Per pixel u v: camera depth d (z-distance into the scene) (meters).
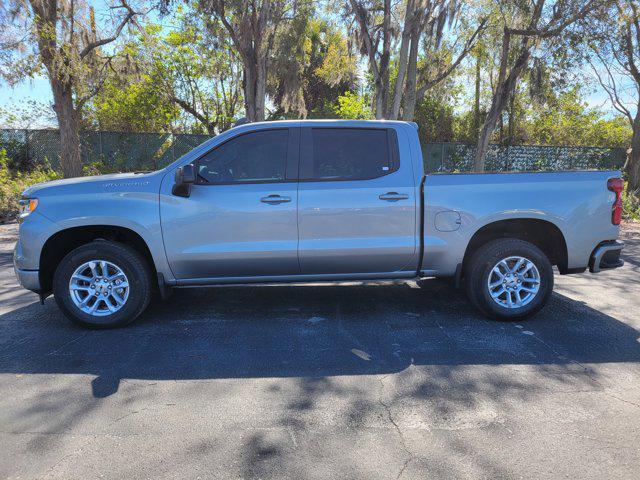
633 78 18.45
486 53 20.28
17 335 4.67
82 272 4.79
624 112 19.67
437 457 2.71
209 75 23.05
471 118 24.69
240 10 14.98
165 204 4.71
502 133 24.97
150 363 4.01
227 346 4.37
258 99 16.03
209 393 3.49
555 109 24.11
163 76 21.64
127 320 4.80
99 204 4.68
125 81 16.55
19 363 4.02
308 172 4.85
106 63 15.73
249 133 4.88
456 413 3.19
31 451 2.78
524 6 15.30
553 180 4.94
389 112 17.11
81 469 2.61
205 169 4.84
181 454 2.75
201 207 4.72
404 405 3.30
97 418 3.14
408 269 5.04
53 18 13.66
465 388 3.54
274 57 17.23
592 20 14.48
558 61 15.40
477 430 2.98
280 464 2.66
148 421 3.11
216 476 2.55
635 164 18.52
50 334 4.70
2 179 15.22
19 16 13.20
